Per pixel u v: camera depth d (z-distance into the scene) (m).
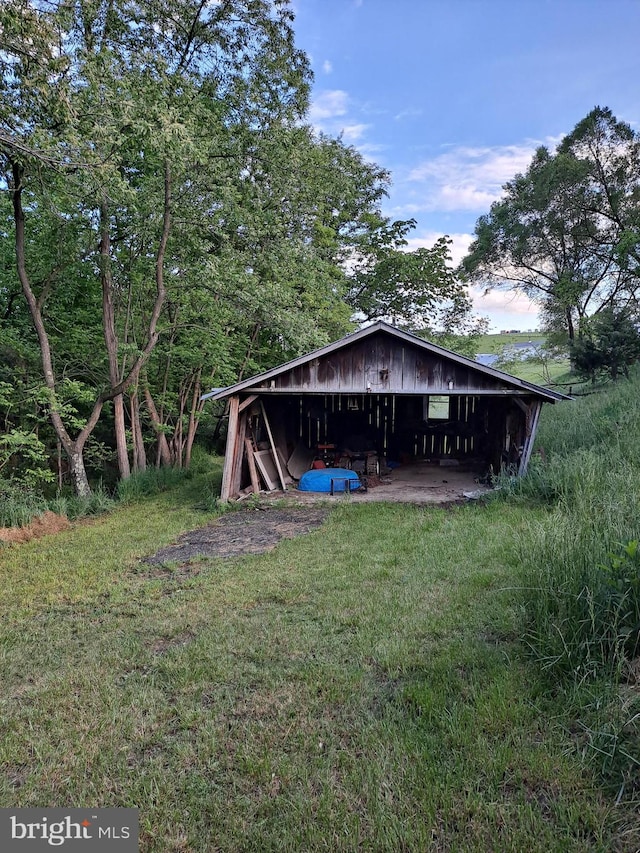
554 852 1.83
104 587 4.91
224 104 10.91
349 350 9.00
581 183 19.19
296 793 2.18
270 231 11.26
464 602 3.98
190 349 12.24
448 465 12.20
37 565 5.76
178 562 5.62
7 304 10.75
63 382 9.60
